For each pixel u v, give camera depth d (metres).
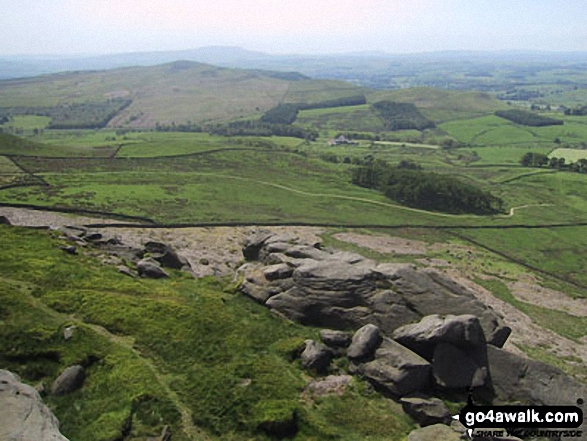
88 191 173.50
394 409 41.22
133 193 177.00
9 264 56.44
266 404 38.75
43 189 170.00
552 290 129.50
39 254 60.88
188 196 182.00
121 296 52.97
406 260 138.62
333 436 37.28
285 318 53.56
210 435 36.16
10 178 179.88
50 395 37.81
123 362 41.84
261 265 66.75
